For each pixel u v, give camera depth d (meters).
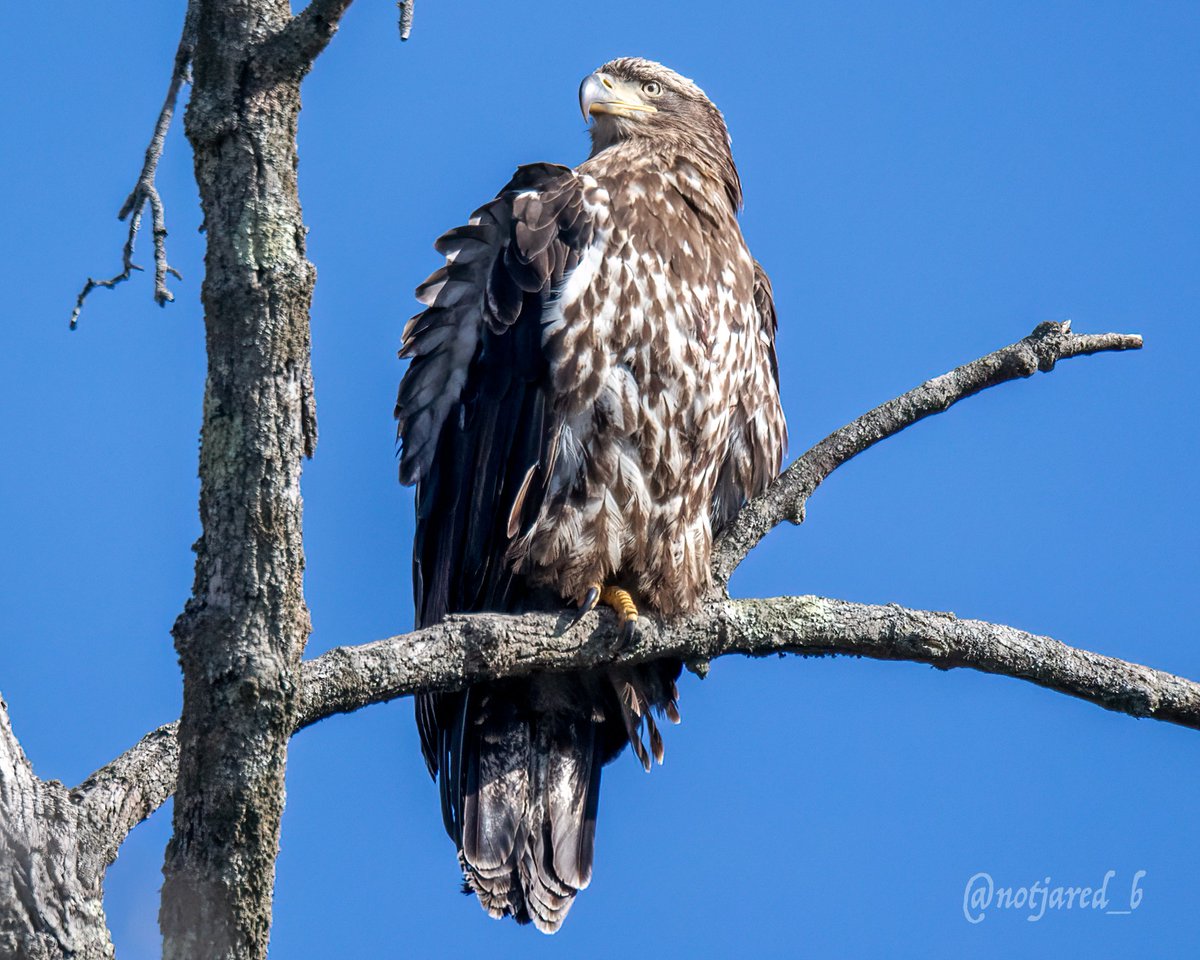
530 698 11.38
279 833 6.84
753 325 12.29
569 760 11.47
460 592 11.47
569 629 9.86
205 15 7.22
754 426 12.79
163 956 6.60
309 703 7.70
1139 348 10.91
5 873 6.72
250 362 6.98
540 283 11.24
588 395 11.19
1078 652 9.96
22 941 6.68
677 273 11.59
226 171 7.12
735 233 12.46
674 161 12.70
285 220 7.12
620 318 11.30
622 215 11.62
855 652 10.05
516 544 11.14
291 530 6.94
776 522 11.15
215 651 6.79
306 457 7.10
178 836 6.73
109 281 7.32
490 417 11.27
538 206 11.55
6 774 6.90
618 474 11.16
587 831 11.45
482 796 11.11
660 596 10.84
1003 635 9.90
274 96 7.19
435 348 11.57
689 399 11.48
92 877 7.01
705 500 11.63
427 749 11.95
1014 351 10.76
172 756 7.68
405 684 8.24
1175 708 9.91
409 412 11.60
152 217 7.16
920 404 10.99
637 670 11.56
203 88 7.19
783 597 10.33
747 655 10.47
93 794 7.28
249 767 6.73
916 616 9.95
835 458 11.14
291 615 6.90
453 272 11.57
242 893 6.69
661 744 11.70
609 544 11.09
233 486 6.90
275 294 7.01
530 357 11.20
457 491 11.40
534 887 11.16
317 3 7.12
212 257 7.08
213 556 6.89
